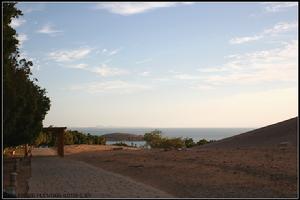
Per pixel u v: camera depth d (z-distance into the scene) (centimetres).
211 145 5075
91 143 10550
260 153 3447
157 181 2395
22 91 2925
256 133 4922
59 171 3094
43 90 4350
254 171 2491
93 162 4141
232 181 2225
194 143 8269
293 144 3784
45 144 9131
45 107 4369
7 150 5941
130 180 2477
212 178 2364
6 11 2372
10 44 2395
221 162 3059
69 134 9275
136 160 3906
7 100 2544
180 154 4134
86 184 2278
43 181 2420
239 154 3550
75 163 4012
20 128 3525
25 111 3500
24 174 2850
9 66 2550
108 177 2650
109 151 6097
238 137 5044
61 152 5516
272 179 2198
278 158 3005
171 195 1875
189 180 2339
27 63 3019
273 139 4331
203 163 3103
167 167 3052
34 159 4716
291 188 1938
